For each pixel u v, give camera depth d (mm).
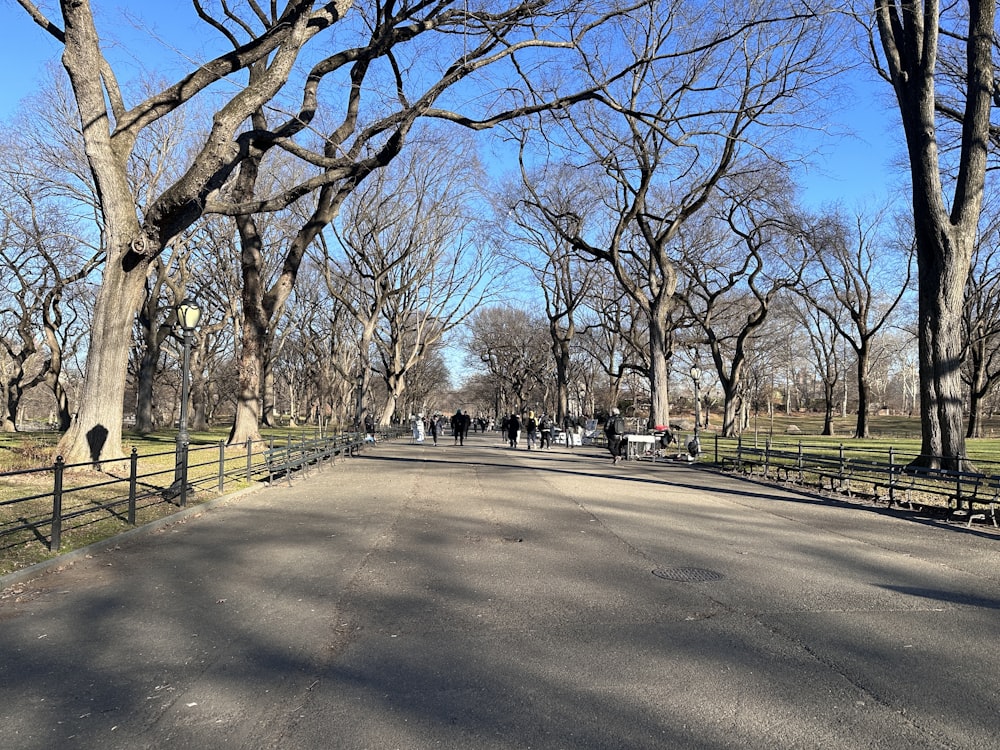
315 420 82875
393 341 46719
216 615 6125
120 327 15062
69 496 12102
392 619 6000
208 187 15430
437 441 46938
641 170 27609
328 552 8805
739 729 3938
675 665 4906
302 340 58469
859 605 6461
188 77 15008
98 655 5137
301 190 17109
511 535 9992
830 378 63938
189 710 4207
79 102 14219
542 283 48719
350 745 3764
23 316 42656
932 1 16234
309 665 4938
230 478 15898
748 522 11375
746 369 62250
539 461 25141
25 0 13930
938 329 16500
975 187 16375
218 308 47625
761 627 5773
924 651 5207
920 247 16922
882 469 13898
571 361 71875
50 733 3914
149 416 37969
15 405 43906
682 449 31453
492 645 5332
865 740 3812
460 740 3814
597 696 4379
